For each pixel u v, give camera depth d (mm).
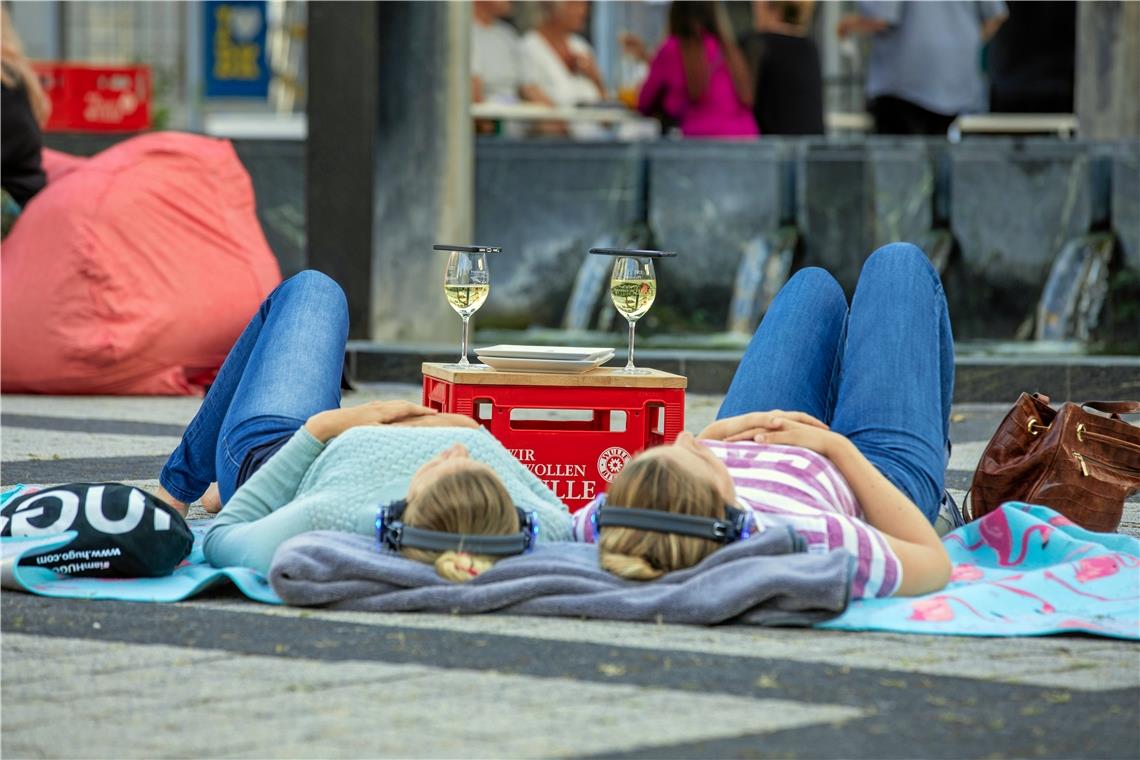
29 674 6000
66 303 17062
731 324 23000
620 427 12500
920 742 5320
